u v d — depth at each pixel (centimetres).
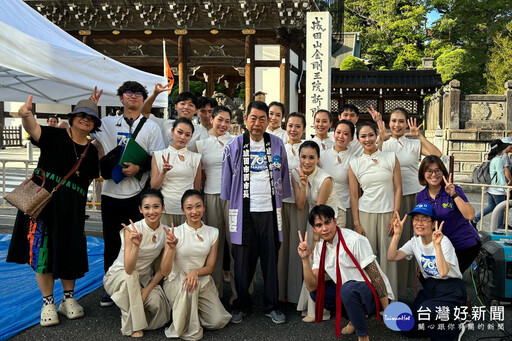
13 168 1538
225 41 1392
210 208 440
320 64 1149
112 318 406
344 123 436
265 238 402
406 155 458
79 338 365
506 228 581
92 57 579
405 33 3531
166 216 425
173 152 424
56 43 521
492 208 769
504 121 1427
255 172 403
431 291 377
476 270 475
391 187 423
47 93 785
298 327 391
